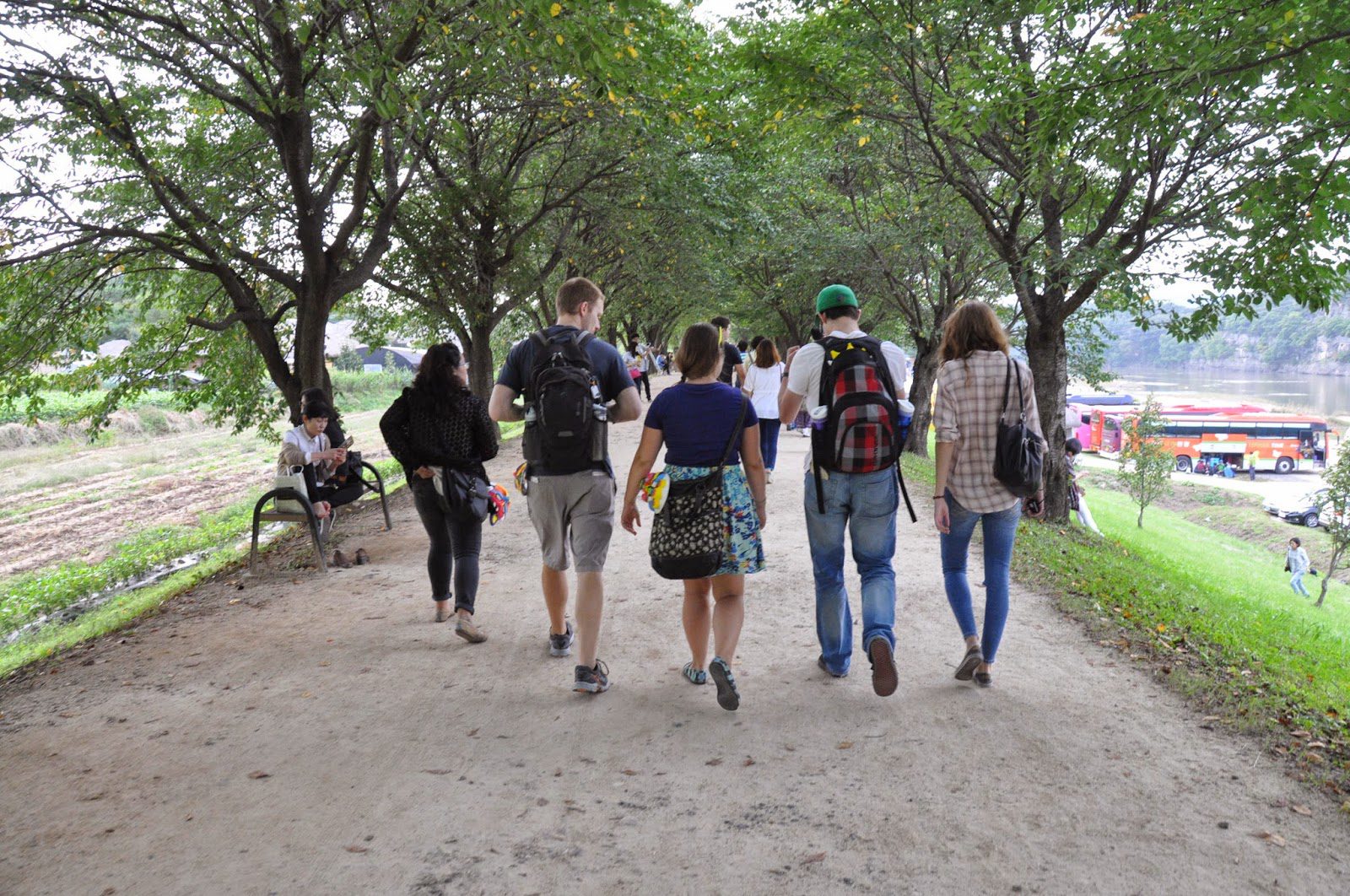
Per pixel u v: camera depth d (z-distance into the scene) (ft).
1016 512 15.10
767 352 38.19
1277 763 12.63
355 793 12.18
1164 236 37.47
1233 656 19.20
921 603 21.20
